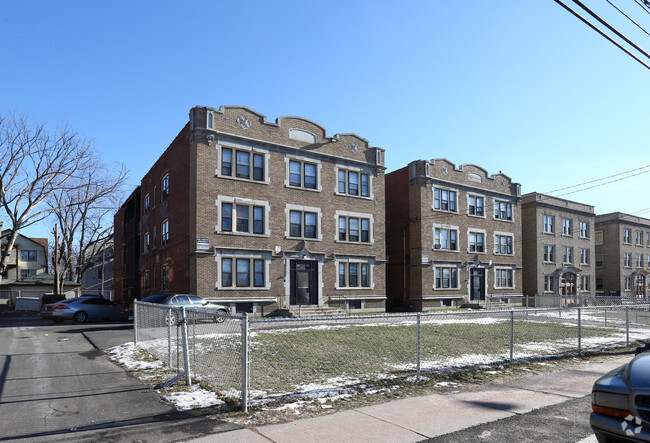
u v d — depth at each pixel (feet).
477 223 120.37
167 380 27.71
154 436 18.25
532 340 48.73
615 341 48.88
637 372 14.93
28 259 193.16
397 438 18.33
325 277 89.66
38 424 19.70
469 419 20.94
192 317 29.60
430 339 47.26
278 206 84.84
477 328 58.49
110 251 207.92
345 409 22.30
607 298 89.81
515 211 130.72
